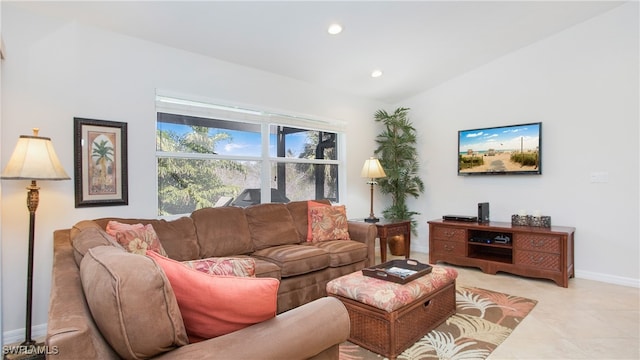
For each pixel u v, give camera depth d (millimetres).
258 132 3842
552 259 3367
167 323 931
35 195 2172
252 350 1006
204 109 3305
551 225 3785
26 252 2373
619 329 2379
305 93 4219
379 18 2998
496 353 2068
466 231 3951
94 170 2639
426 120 4902
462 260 3984
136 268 929
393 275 2285
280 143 4066
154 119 2973
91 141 2625
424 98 4914
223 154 3535
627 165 3367
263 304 1118
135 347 885
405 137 4906
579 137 3637
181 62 3141
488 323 2482
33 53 2396
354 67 3934
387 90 4750
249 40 3117
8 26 2303
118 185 2758
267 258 2861
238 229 3064
